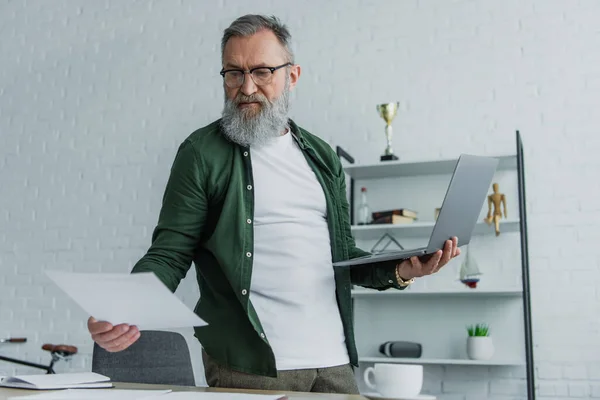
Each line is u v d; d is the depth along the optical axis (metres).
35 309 4.48
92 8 4.76
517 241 3.64
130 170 4.46
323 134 4.06
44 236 4.56
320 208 1.73
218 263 1.64
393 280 1.70
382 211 3.68
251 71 1.68
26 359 4.43
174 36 4.53
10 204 4.67
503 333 3.59
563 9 3.77
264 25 1.72
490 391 3.56
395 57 4.02
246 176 1.67
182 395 1.23
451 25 3.95
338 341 1.67
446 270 3.75
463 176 1.52
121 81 4.59
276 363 1.56
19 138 4.74
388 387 1.32
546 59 3.75
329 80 4.11
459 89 3.87
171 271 1.58
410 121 3.92
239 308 1.59
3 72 4.86
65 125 4.66
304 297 1.62
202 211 1.64
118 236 4.41
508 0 3.86
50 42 4.81
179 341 2.01
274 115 1.68
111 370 1.85
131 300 1.18
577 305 3.51
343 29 4.14
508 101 3.78
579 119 3.65
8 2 4.96
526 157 3.70
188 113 4.41
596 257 3.51
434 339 3.70
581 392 3.43
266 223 1.65
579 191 3.59
